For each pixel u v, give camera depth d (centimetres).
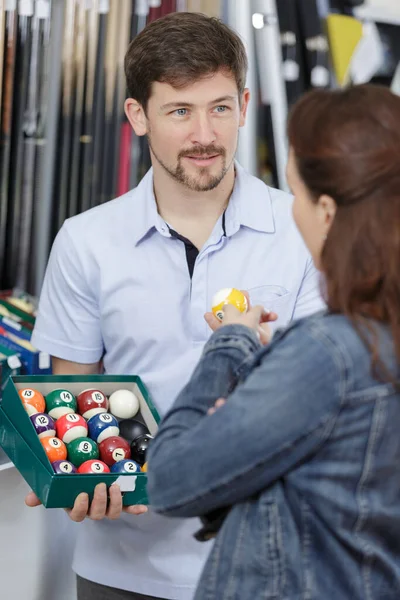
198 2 295
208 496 118
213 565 125
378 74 325
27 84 283
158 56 177
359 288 115
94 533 200
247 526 122
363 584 117
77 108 289
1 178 287
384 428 114
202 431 117
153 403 199
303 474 117
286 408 113
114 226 198
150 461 124
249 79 308
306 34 312
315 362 113
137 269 195
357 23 318
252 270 195
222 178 185
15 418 185
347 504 116
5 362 246
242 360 127
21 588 222
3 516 214
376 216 113
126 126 294
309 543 119
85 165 294
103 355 212
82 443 180
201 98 177
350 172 114
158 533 194
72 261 199
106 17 286
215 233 193
